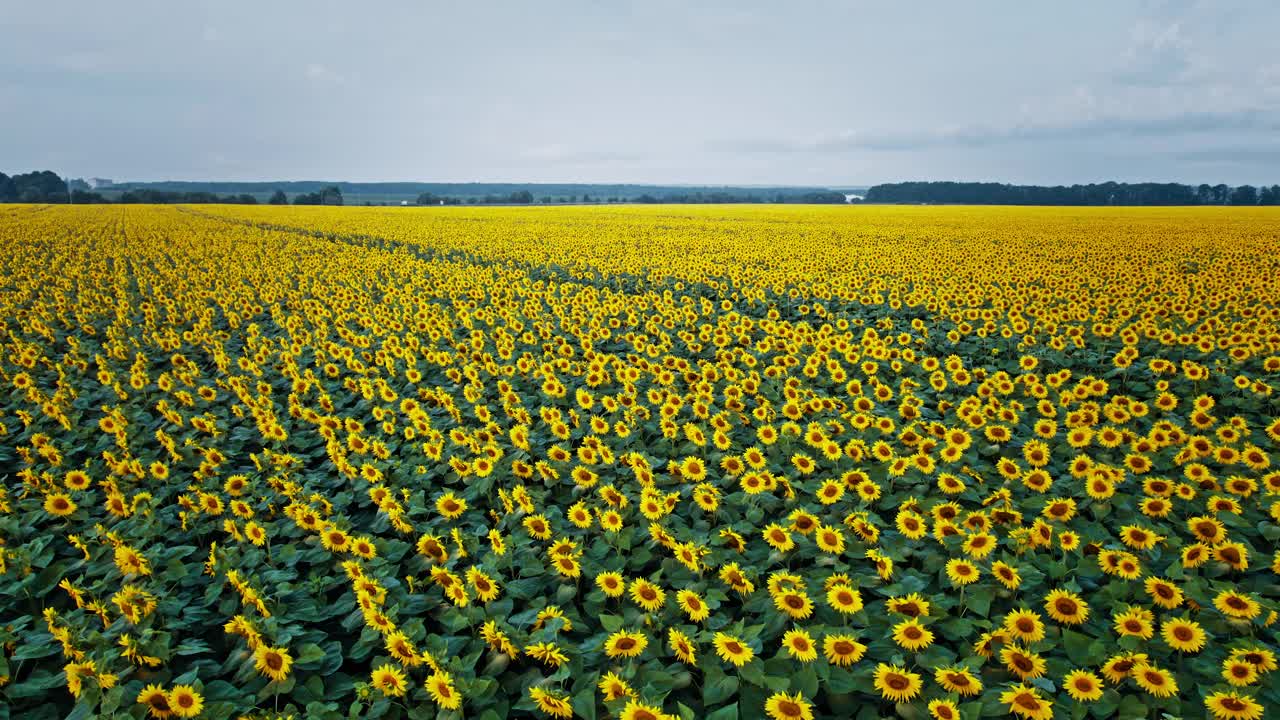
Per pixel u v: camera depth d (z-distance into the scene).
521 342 14.48
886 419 8.39
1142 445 7.61
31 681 4.54
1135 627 4.61
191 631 5.37
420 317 16.44
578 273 27.83
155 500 6.51
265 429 8.80
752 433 8.95
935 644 4.90
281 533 6.41
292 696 4.57
